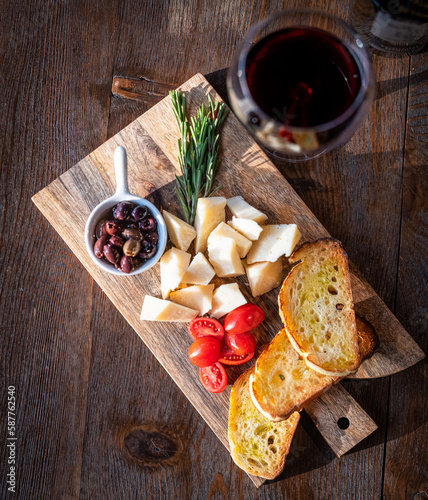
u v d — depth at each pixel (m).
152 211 0.59
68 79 0.65
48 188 0.63
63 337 0.64
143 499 0.63
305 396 0.58
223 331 0.60
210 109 0.62
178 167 0.63
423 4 0.56
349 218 0.63
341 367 0.58
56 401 0.64
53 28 0.65
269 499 0.62
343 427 0.60
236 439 0.59
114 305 0.64
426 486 0.62
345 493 0.62
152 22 0.65
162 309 0.60
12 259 0.65
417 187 0.63
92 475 0.64
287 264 0.61
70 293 0.64
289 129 0.54
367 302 0.61
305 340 0.59
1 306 0.65
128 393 0.64
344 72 0.55
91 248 0.58
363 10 0.59
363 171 0.63
